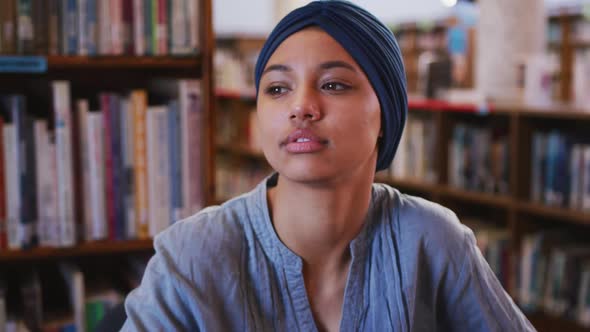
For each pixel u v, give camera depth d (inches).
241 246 29.8
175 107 65.2
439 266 31.8
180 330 29.1
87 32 61.6
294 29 27.0
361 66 27.0
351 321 29.8
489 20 113.3
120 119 63.7
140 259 69.9
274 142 26.9
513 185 109.3
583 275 101.1
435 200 125.1
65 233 62.3
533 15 112.3
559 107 102.7
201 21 65.1
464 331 33.3
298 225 28.5
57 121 61.2
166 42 64.1
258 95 28.6
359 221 29.5
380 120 28.5
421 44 184.1
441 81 124.7
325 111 26.3
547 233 110.1
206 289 29.0
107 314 40.6
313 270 29.6
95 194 63.4
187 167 65.9
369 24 27.5
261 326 29.2
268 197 30.6
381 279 30.4
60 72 70.3
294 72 26.7
